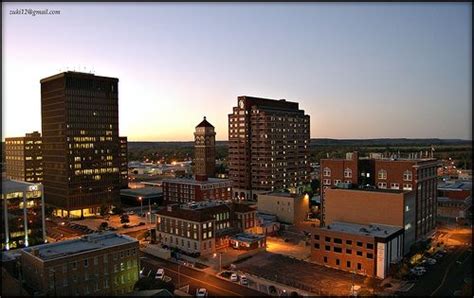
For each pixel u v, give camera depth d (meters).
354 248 98.69
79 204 178.12
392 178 125.75
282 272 98.69
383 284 89.88
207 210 121.94
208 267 103.25
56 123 179.62
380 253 94.62
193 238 115.06
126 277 88.75
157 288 80.62
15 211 113.94
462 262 104.81
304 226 149.88
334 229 105.38
